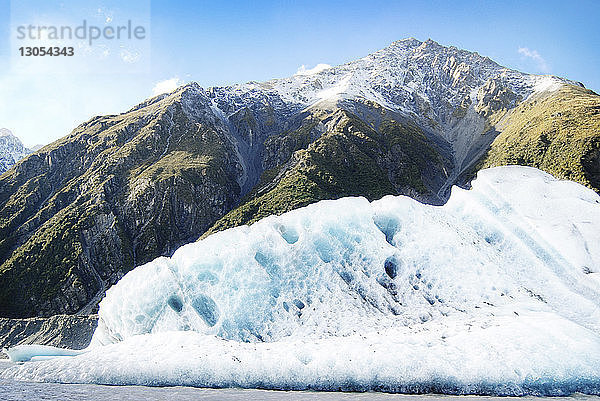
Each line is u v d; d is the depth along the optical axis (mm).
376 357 11570
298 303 15172
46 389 12031
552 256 15781
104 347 14633
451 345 11812
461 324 12828
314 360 12023
